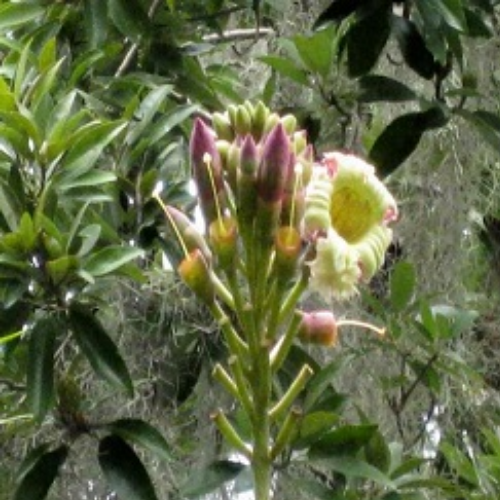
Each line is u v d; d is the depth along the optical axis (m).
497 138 1.84
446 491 1.70
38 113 1.63
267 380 1.20
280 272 1.19
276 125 1.19
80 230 1.60
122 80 1.84
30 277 1.56
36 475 1.59
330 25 1.83
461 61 1.85
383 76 1.84
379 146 1.80
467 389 1.85
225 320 1.20
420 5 1.83
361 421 1.66
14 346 1.56
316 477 1.69
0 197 1.59
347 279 1.17
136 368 1.72
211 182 1.19
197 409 1.73
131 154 1.73
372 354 1.81
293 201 1.18
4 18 1.87
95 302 1.63
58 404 1.63
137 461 1.59
